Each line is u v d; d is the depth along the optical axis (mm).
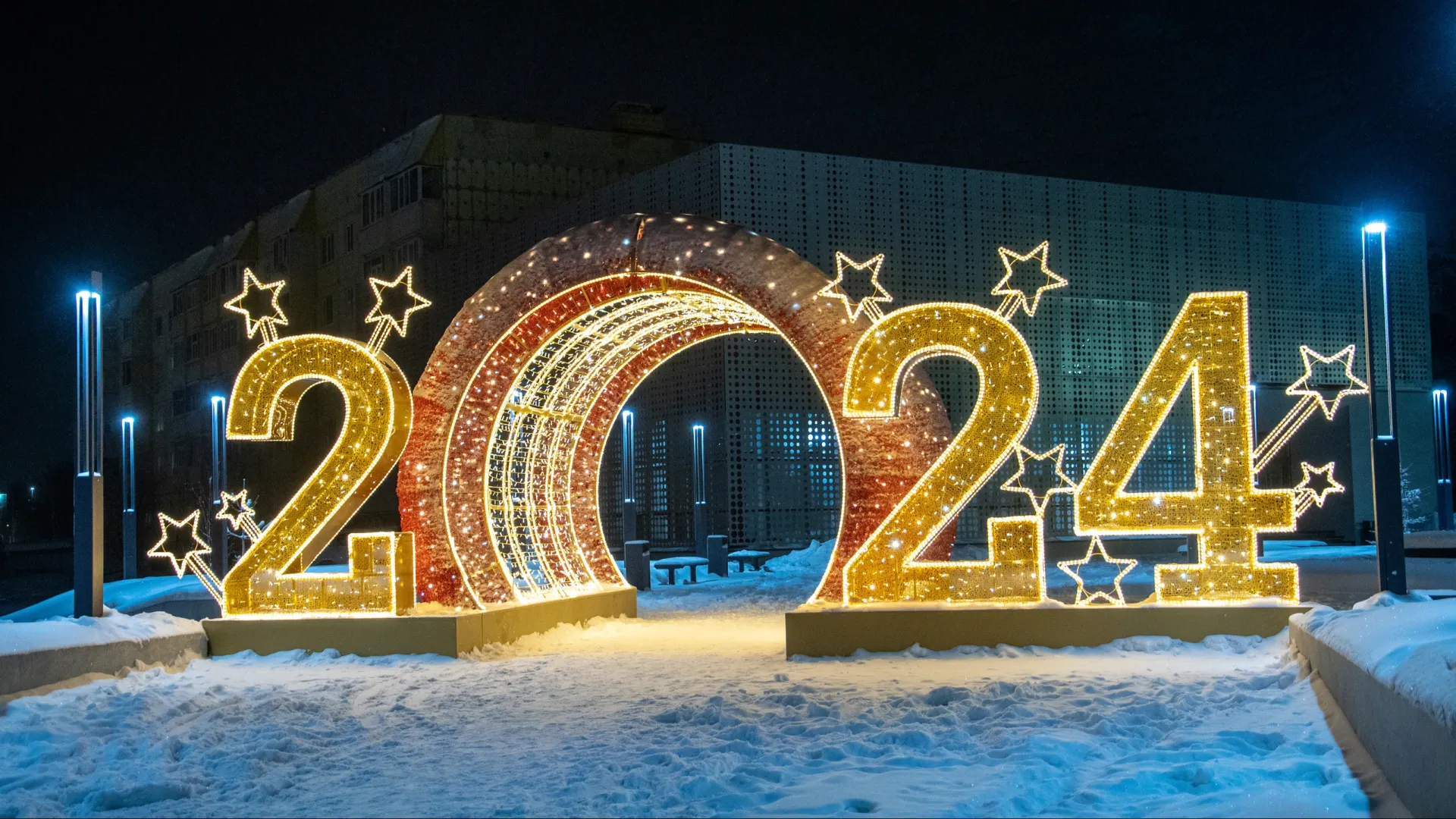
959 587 10828
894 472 11289
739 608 16344
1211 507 10539
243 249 44906
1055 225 29234
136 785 6371
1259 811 5121
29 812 6047
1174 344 10617
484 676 10117
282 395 12234
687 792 5949
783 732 7324
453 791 6227
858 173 27188
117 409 56125
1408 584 15359
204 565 12344
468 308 12672
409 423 12328
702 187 26250
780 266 11641
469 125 35312
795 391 26594
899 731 7004
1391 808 5016
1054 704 7695
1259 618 10117
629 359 14719
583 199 29359
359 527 38844
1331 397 30891
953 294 27938
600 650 11727
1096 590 17281
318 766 6961
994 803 5445
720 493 25938
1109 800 5504
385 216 37438
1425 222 33406
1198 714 7305
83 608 10773
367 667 10914
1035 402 10781
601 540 15117
